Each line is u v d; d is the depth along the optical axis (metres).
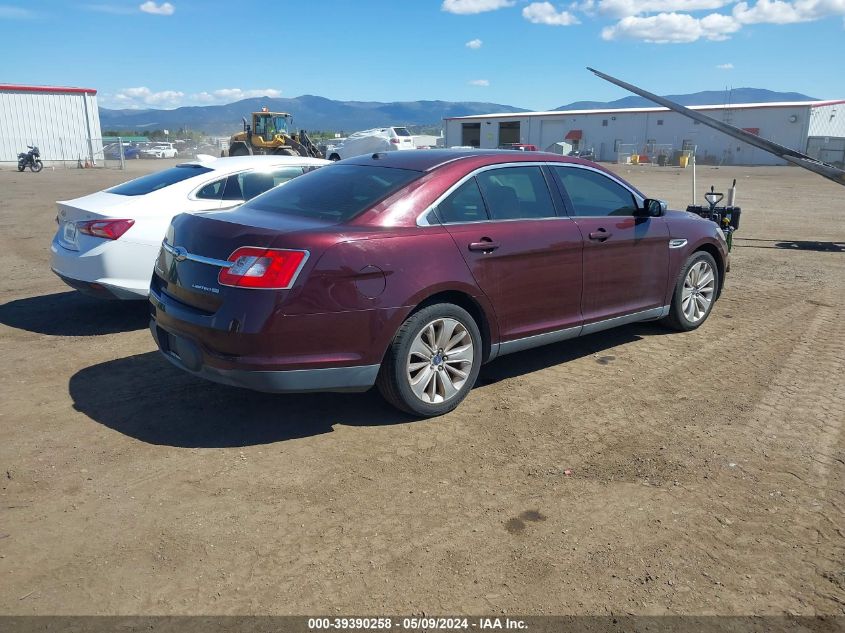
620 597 2.74
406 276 4.04
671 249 5.86
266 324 3.72
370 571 2.89
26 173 32.31
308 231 3.85
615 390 4.91
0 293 7.82
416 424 4.32
